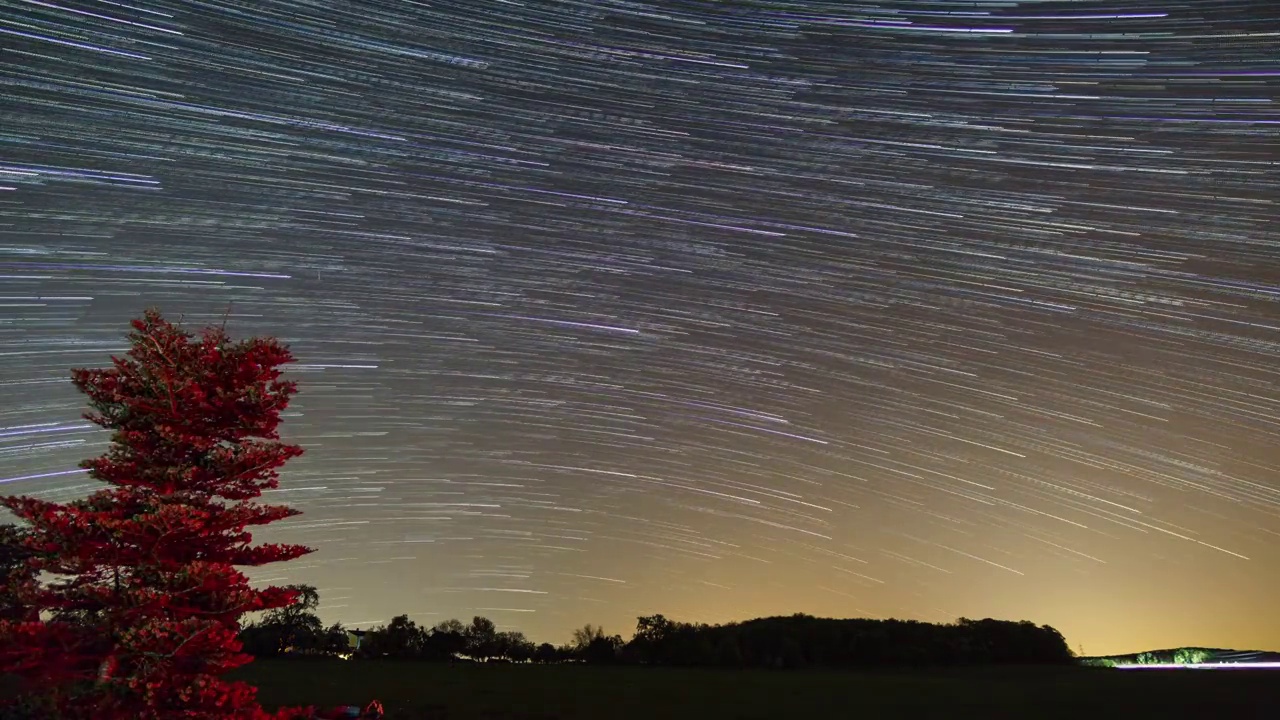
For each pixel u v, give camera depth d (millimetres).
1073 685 36594
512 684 33094
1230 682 36688
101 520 13844
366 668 35438
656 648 45062
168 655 13812
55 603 13797
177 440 14648
